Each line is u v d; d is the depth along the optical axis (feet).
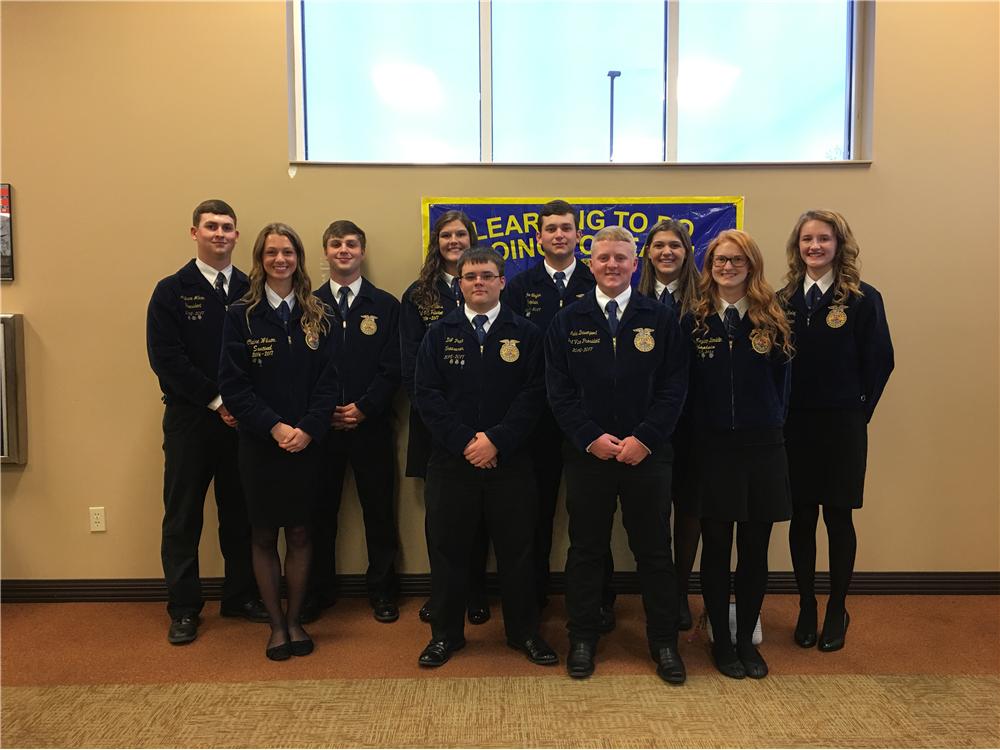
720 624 6.95
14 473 9.12
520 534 7.11
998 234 9.00
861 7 9.08
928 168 8.96
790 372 7.12
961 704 6.29
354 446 8.44
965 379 9.12
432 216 8.98
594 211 8.99
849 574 7.47
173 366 7.66
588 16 9.48
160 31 8.79
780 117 9.48
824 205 9.00
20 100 8.79
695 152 9.53
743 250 6.67
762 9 9.48
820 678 6.78
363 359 8.39
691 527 7.77
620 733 5.83
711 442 6.86
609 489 6.75
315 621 8.35
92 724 6.01
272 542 7.34
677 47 9.42
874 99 8.89
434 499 7.11
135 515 9.17
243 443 7.17
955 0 8.82
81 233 8.93
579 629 6.92
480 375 6.96
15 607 8.96
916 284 9.04
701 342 6.92
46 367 9.04
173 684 6.72
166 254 8.97
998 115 8.92
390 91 9.46
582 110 9.53
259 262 7.21
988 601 8.98
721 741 5.72
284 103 8.89
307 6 9.35
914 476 9.19
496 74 9.48
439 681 6.73
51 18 8.72
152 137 8.87
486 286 6.92
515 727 5.92
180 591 7.84
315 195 8.96
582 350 6.80
